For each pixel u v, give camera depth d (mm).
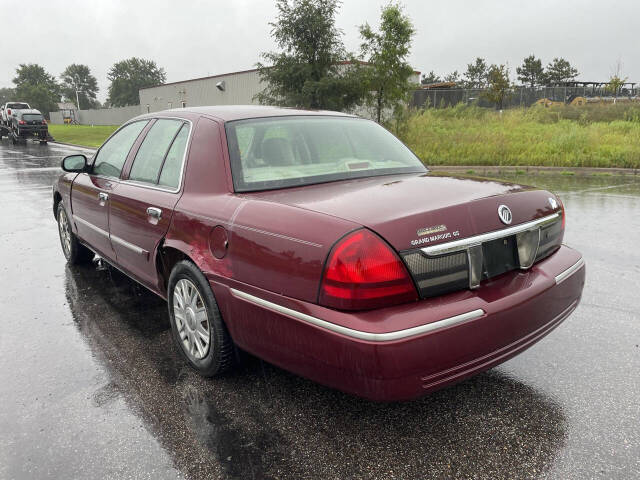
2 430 2633
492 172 13742
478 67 81812
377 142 3486
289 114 3428
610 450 2379
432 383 2158
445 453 2389
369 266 2090
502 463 2311
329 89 20453
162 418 2715
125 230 3750
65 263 5660
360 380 2119
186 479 2254
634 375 3061
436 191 2564
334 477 2244
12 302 4461
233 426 2629
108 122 68688
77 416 2748
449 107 26031
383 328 2057
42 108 118750
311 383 3045
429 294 2232
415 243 2174
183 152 3287
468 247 2316
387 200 2406
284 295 2357
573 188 10547
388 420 2660
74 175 5016
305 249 2242
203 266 2795
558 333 3654
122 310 4266
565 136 16234
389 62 19453
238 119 3203
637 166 13336
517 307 2373
